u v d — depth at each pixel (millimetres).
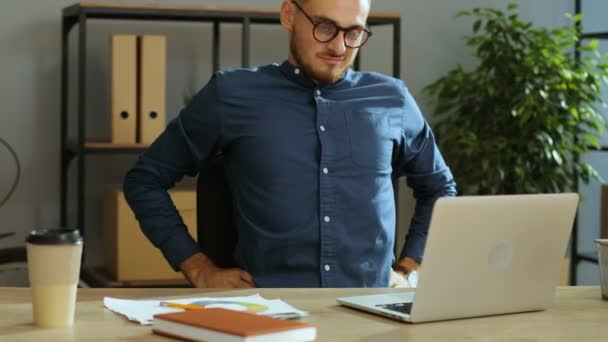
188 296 1900
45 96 4117
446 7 4684
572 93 4352
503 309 1800
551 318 1779
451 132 4324
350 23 2373
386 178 2520
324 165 2434
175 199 3789
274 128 2443
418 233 2695
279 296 1924
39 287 1580
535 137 4238
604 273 1976
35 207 4137
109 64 4137
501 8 4770
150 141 3848
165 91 4234
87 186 4195
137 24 4223
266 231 2424
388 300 1860
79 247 1603
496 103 4348
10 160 4098
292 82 2486
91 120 4180
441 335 1605
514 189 4324
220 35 4348
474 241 1705
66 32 3973
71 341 1497
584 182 4523
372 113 2520
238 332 1421
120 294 1905
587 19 4934
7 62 4066
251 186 2443
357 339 1555
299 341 1479
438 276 1685
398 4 4625
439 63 4688
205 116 2492
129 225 3789
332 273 2422
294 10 2443
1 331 1560
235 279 2404
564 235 1844
